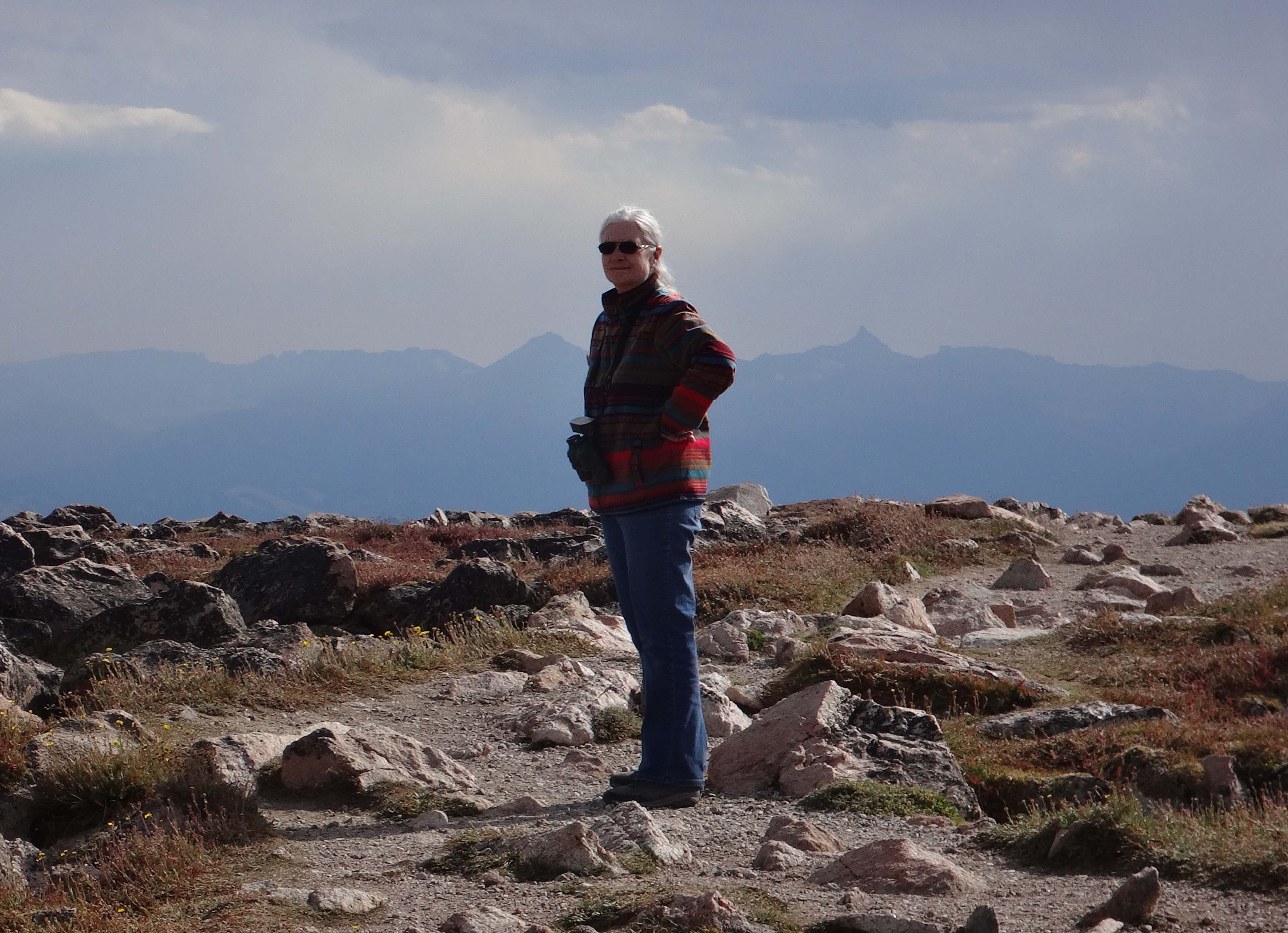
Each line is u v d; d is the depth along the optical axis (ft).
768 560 63.93
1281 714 29.37
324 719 30.22
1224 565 63.82
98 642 45.91
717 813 20.25
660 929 12.65
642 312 19.34
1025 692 32.45
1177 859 15.30
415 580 62.69
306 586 56.39
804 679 33.24
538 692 33.63
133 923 14.26
